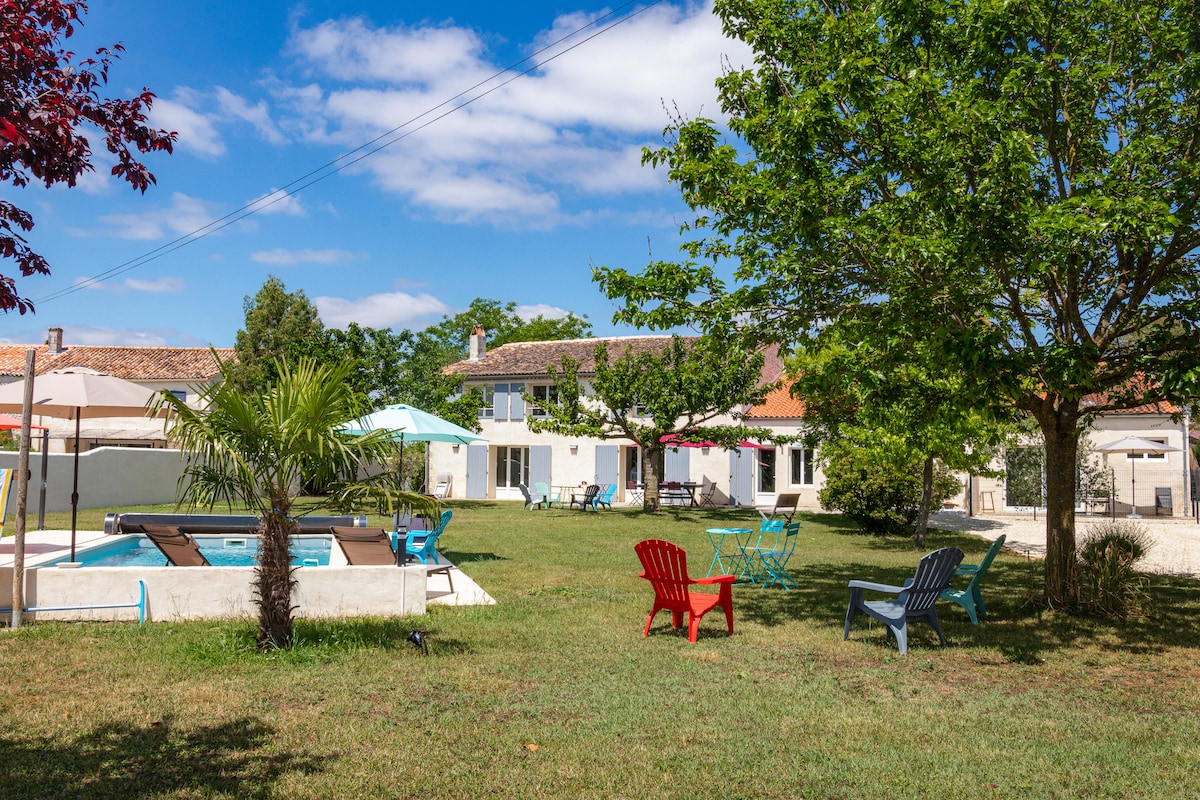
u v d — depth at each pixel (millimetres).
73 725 5289
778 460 32594
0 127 3131
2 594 8398
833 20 9359
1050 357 8266
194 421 6902
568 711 5891
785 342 10906
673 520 24734
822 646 8297
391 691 6262
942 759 5066
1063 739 5500
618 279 10461
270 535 7328
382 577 9250
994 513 29625
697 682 6801
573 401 27750
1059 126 9320
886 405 10250
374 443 7539
